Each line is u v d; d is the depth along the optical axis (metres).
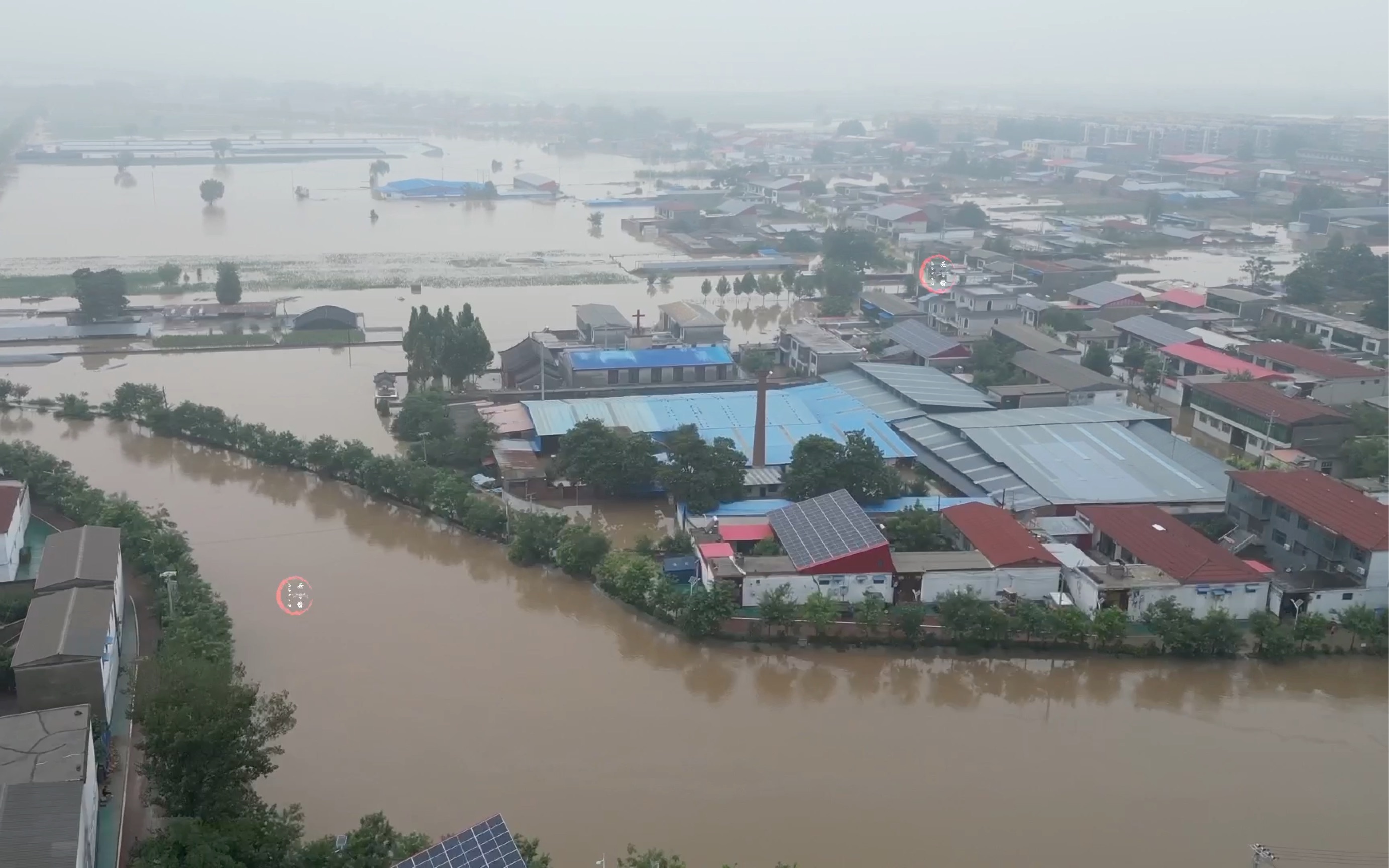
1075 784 39.84
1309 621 47.75
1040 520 58.38
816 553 51.38
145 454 71.44
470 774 39.12
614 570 52.62
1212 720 44.38
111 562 47.28
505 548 58.34
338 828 35.97
